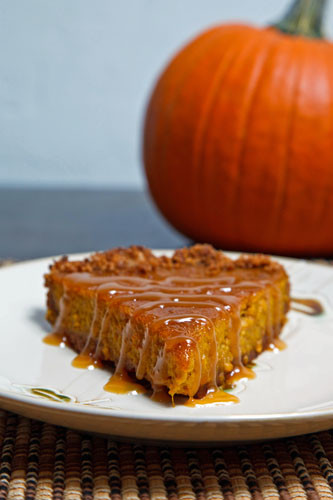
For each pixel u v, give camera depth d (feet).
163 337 1.47
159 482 1.37
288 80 2.28
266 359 1.65
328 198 2.29
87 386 1.54
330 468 1.41
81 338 1.65
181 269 1.76
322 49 2.36
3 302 1.81
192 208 2.39
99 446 1.44
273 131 2.27
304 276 1.98
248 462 1.42
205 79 2.34
